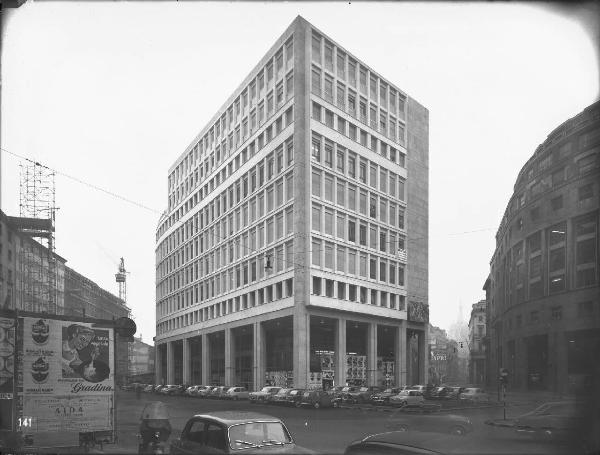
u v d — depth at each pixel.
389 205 61.41
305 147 51.41
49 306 50.25
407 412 22.66
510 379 13.60
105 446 11.56
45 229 42.66
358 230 56.69
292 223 51.56
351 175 56.84
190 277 76.56
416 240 64.31
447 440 6.88
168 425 9.73
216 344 71.75
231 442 7.30
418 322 63.16
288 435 7.81
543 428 7.39
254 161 59.97
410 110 66.44
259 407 36.34
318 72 54.25
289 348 56.66
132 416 24.05
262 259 56.50
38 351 11.45
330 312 52.28
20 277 42.94
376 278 58.16
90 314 75.69
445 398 30.25
